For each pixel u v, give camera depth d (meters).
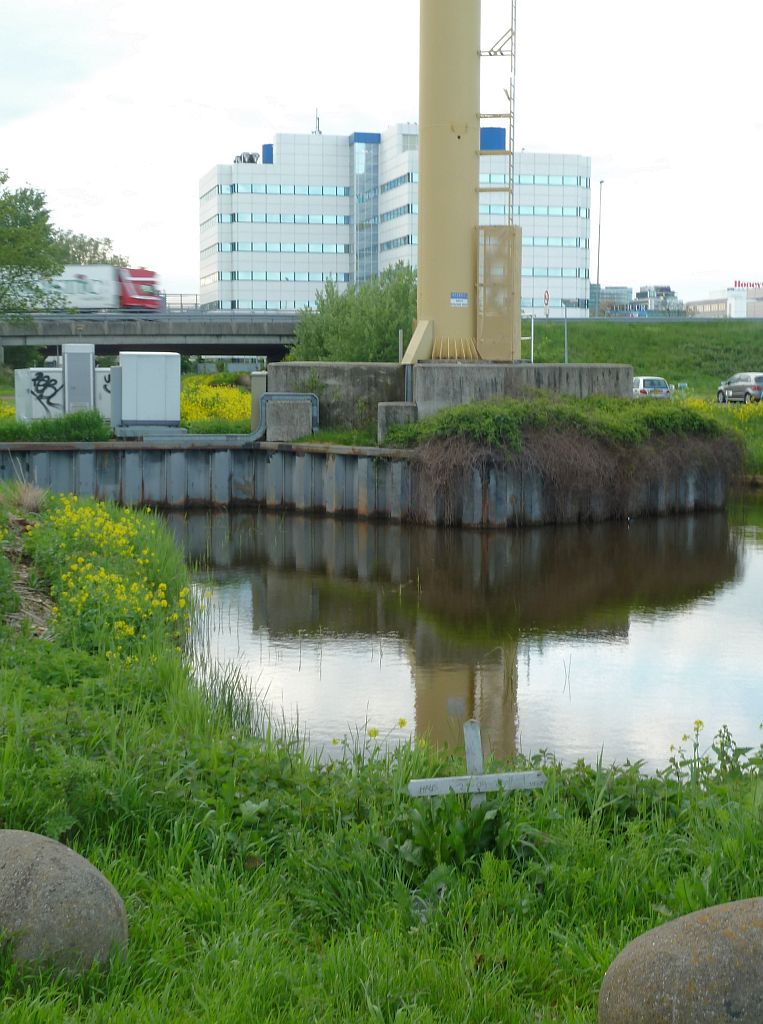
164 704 10.60
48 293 56.31
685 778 10.20
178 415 34.69
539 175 127.62
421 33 32.69
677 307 134.88
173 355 34.44
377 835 7.05
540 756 9.29
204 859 7.00
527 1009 5.46
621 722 13.55
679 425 32.31
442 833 6.93
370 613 19.89
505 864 6.67
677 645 17.59
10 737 7.73
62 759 7.41
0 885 5.24
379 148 130.12
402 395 33.50
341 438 32.53
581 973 5.74
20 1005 4.88
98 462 32.66
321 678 15.34
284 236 133.00
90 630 12.80
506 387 31.89
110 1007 5.04
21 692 9.50
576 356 75.88
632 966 4.54
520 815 7.24
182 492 33.09
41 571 16.16
